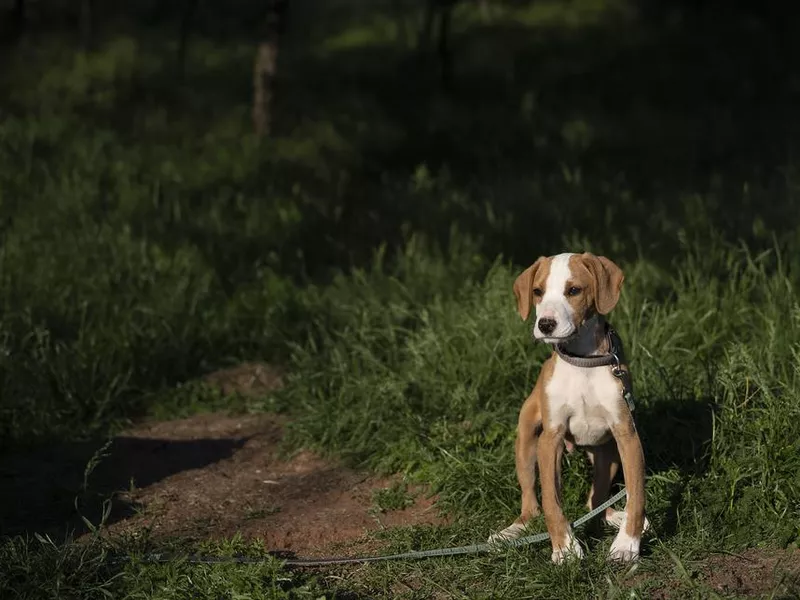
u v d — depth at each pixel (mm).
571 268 6855
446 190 16953
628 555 6828
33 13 33625
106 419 10562
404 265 12906
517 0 34688
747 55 27812
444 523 7945
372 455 9141
